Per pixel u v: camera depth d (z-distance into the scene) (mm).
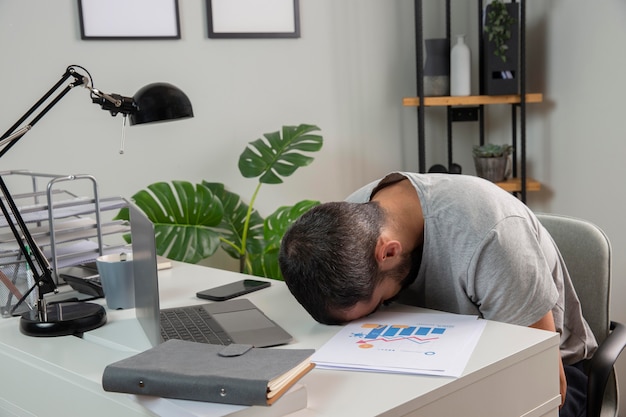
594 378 1584
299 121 2904
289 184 2896
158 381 1000
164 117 1692
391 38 3135
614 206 2756
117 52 2451
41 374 1257
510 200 1500
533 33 3061
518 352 1191
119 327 1438
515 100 2932
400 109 3195
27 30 2268
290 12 2824
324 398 1050
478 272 1412
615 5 2662
